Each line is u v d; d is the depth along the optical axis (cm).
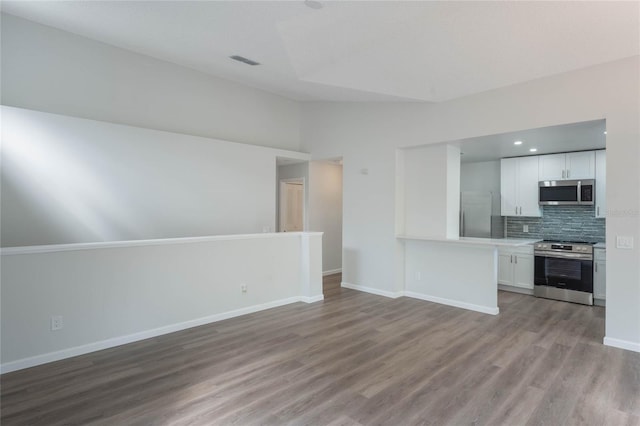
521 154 573
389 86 448
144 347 339
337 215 753
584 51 327
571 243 509
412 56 375
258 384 267
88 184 423
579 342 352
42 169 391
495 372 287
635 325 329
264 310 467
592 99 350
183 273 391
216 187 544
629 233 330
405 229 545
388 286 542
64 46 423
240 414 228
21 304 291
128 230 455
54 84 417
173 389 260
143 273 362
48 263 304
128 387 262
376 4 286
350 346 343
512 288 570
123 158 450
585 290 490
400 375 282
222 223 551
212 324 409
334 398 248
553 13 282
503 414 228
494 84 408
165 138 489
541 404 240
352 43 364
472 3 282
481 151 546
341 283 618
